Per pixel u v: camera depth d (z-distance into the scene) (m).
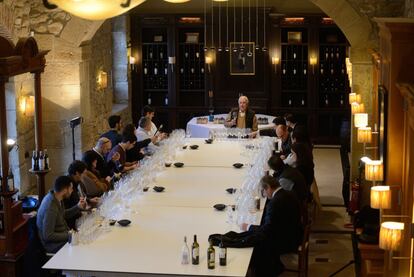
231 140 11.08
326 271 8.66
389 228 6.34
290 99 16.28
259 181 7.88
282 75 16.16
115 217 7.10
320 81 16.11
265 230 6.80
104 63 14.14
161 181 8.57
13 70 7.22
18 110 9.80
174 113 16.55
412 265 6.72
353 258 9.09
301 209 7.91
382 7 10.95
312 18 15.66
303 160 9.37
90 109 11.84
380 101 8.48
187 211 7.37
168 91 16.47
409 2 9.91
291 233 7.39
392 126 7.60
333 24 15.63
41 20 10.97
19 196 9.04
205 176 8.80
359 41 11.03
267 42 15.88
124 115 15.71
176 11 16.17
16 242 7.57
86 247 6.37
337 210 11.26
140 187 8.05
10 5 9.39
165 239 6.55
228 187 8.27
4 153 7.32
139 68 16.45
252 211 7.20
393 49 7.46
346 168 12.20
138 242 6.48
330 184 12.90
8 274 7.51
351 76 11.49
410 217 6.84
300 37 15.95
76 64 11.16
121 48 15.90
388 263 7.55
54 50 11.08
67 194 7.24
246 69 16.02
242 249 6.32
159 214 7.27
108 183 8.66
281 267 7.52
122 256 6.15
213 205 7.57
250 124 11.72
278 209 7.24
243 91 16.16
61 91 11.21
